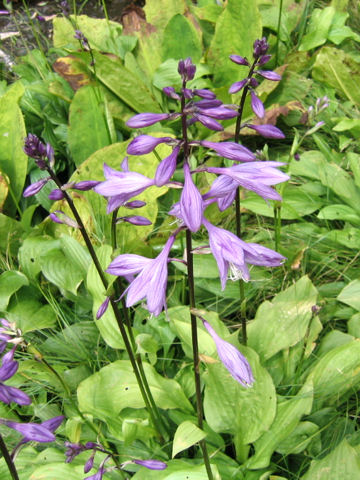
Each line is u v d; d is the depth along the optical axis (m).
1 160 0.89
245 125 0.52
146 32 1.08
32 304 0.77
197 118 0.36
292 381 0.66
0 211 0.86
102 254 0.68
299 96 1.02
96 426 0.64
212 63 1.03
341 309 0.73
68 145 0.93
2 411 0.66
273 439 0.59
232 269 0.43
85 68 0.97
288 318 0.65
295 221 0.87
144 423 0.58
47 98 1.02
